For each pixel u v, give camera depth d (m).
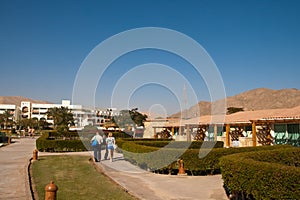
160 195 9.51
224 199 8.99
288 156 11.27
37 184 11.02
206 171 13.87
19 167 15.27
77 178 12.32
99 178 12.34
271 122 23.44
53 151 26.70
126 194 9.42
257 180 6.74
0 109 115.56
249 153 9.91
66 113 65.56
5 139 44.22
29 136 68.12
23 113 119.50
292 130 24.00
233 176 7.79
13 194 9.20
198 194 9.66
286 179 6.00
